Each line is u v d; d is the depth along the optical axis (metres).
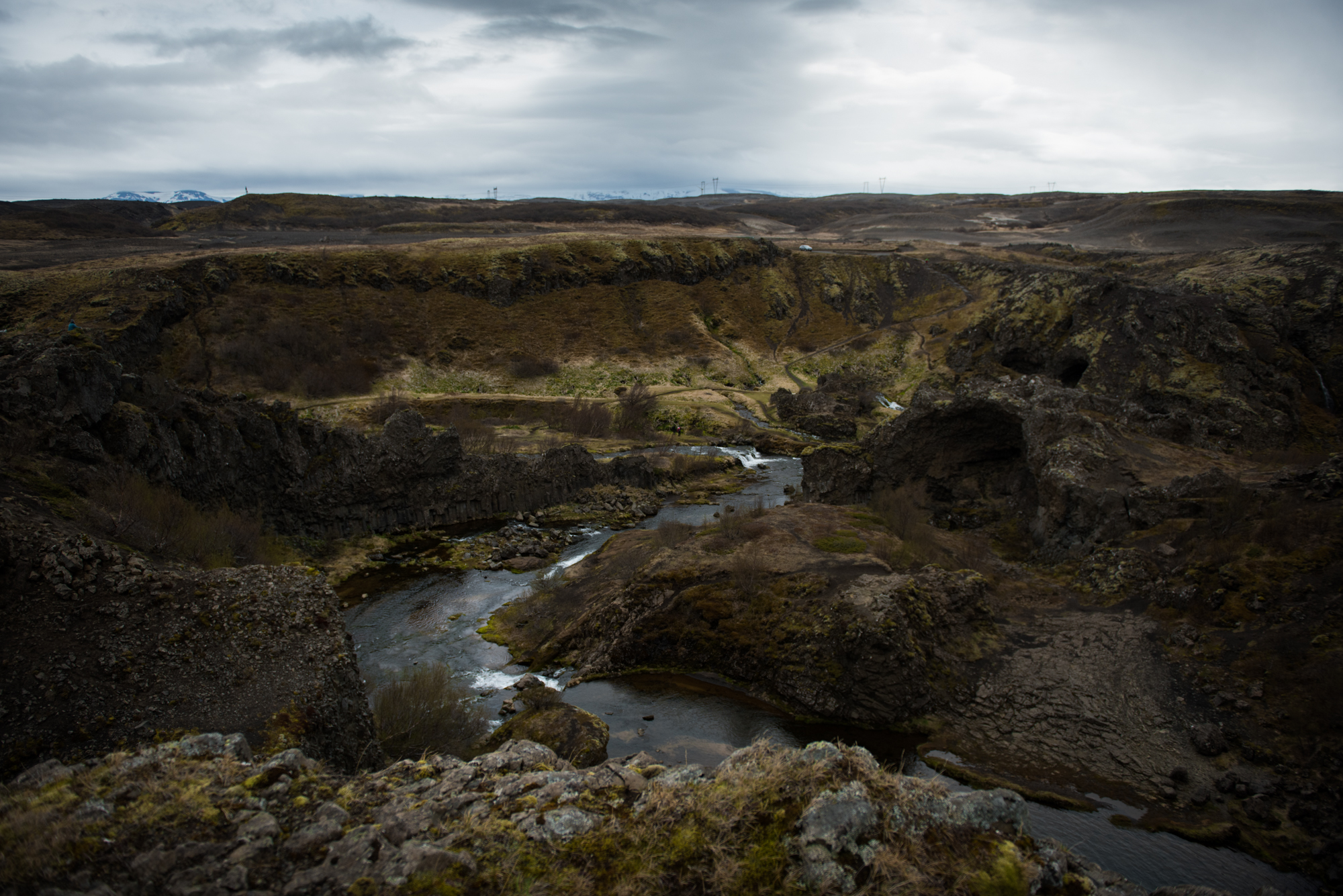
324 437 80.62
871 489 79.50
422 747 33.47
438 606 62.16
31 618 27.30
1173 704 39.12
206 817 13.45
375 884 12.06
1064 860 13.95
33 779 14.68
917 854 13.38
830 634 42.97
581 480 100.75
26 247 189.12
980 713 40.47
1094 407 72.94
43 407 51.81
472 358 168.25
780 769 15.49
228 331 147.75
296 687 26.42
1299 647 39.28
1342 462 51.06
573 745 35.88
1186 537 51.03
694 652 47.62
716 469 117.81
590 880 12.88
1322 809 31.11
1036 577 56.62
